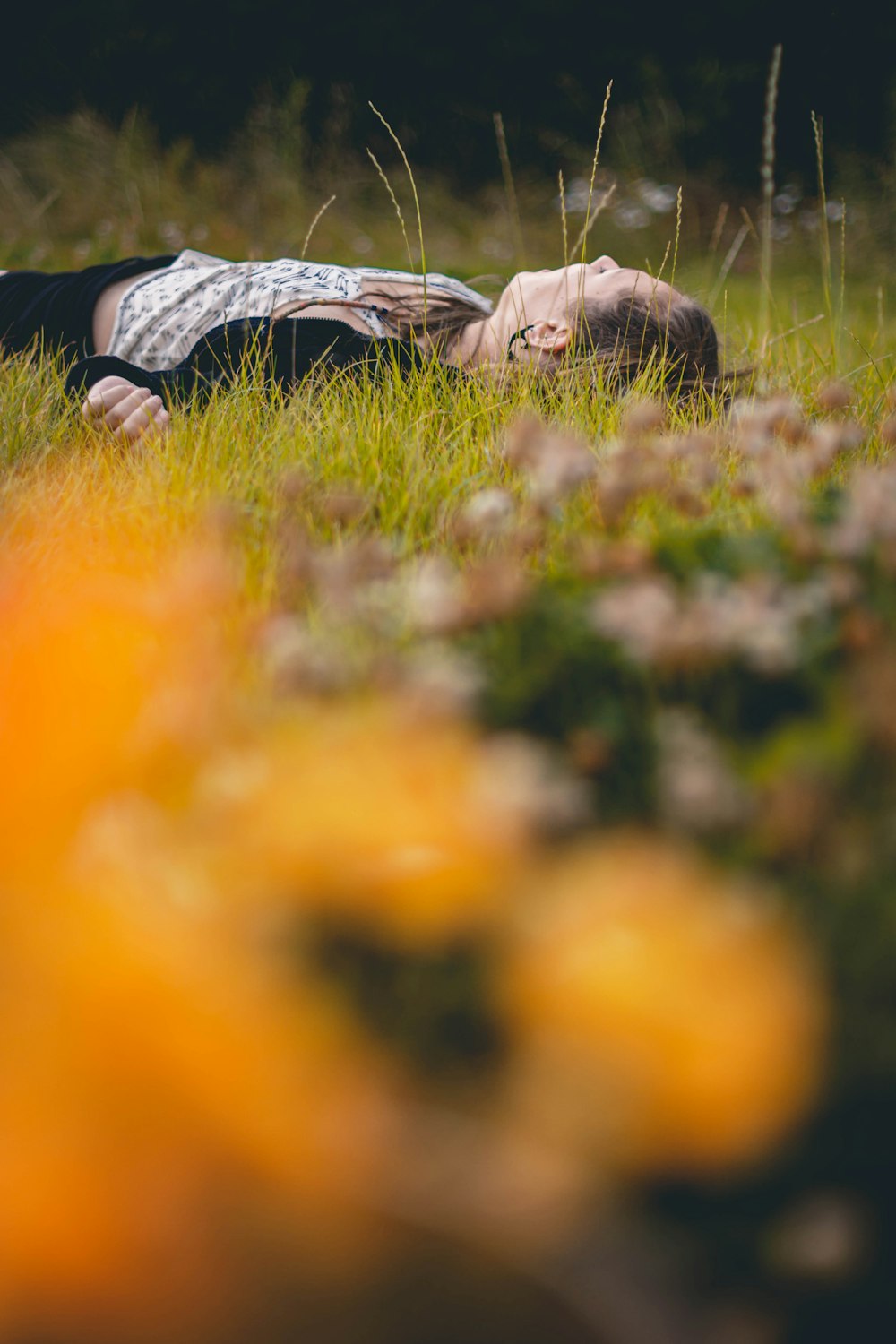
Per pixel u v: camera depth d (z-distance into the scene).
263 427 1.89
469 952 0.72
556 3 8.03
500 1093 0.66
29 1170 0.66
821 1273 0.60
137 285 2.56
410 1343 0.63
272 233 6.32
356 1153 0.64
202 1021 0.68
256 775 0.81
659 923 0.67
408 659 0.97
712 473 1.40
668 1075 0.64
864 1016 0.65
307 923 0.73
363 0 7.84
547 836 0.77
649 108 8.16
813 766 0.78
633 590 0.99
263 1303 0.65
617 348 2.17
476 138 8.16
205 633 1.05
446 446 1.82
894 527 1.05
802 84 8.05
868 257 6.43
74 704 0.98
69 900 0.75
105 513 1.45
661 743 0.84
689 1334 0.60
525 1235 0.61
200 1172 0.66
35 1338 0.66
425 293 2.31
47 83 7.50
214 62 7.70
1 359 2.52
